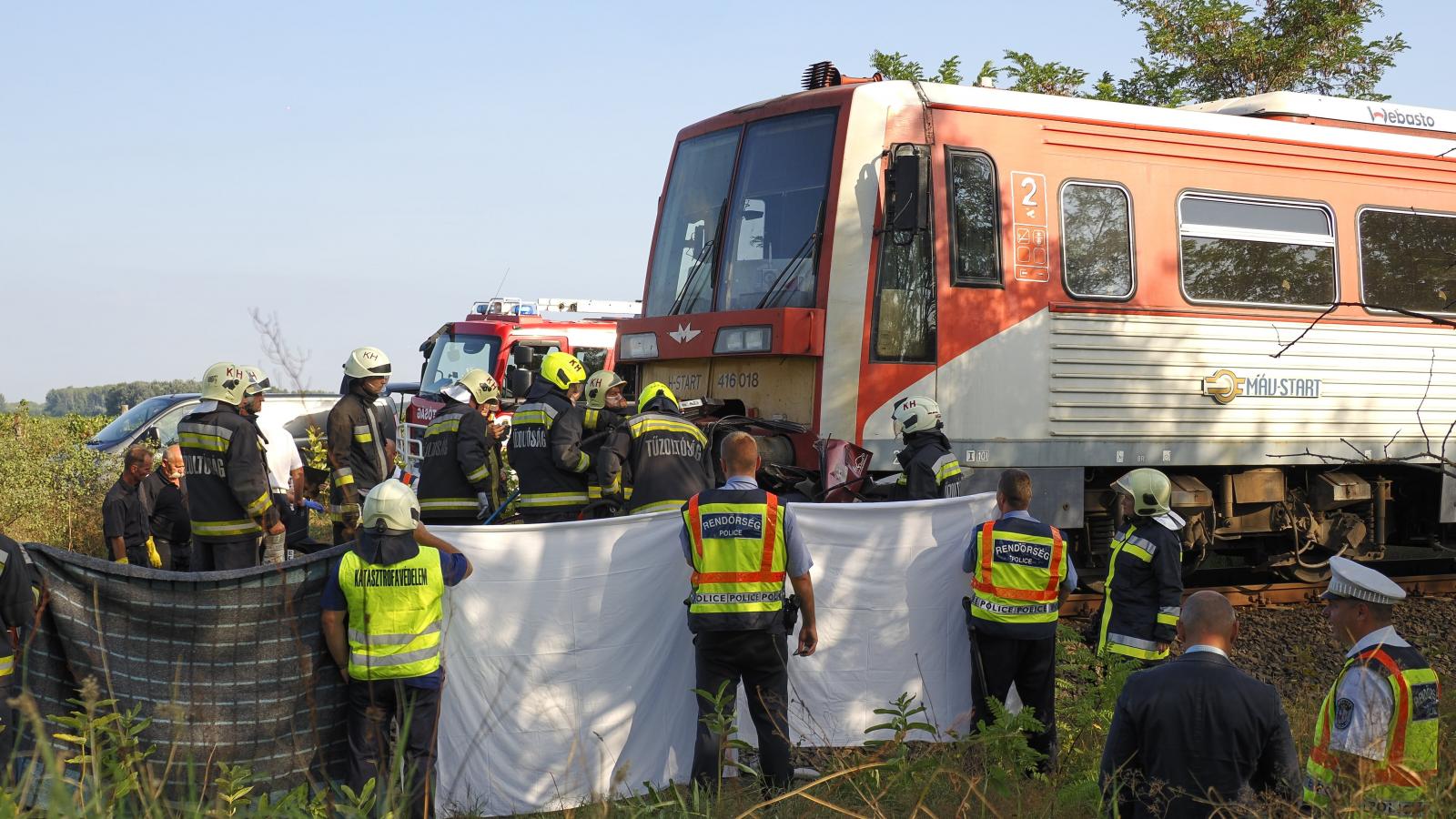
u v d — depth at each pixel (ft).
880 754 18.47
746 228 29.73
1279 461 33.01
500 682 18.90
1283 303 33.24
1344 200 34.50
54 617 16.81
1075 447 30.07
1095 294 30.42
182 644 17.29
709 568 18.42
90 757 14.88
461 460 26.12
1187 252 31.81
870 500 27.04
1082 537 33.50
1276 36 56.70
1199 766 13.48
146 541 31.58
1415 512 37.58
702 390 30.73
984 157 29.19
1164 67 57.67
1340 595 14.05
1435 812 12.92
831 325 27.43
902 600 21.22
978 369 28.73
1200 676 13.71
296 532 29.84
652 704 19.71
